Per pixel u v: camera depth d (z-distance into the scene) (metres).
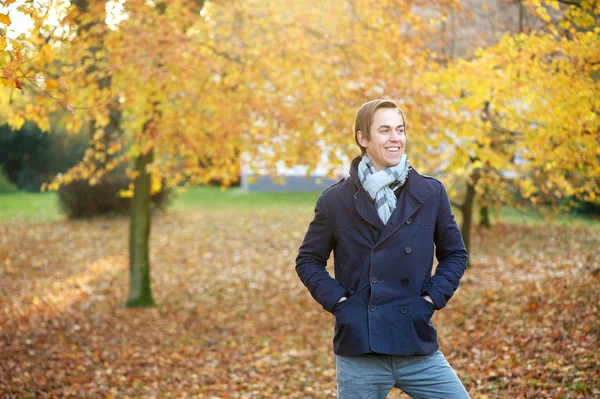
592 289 7.08
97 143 9.14
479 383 4.90
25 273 12.66
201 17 7.25
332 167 8.19
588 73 5.14
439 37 8.80
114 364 6.68
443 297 2.50
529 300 7.71
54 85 3.39
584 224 16.31
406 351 2.43
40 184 26.86
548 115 5.66
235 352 7.35
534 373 4.82
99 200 18.64
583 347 5.11
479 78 6.34
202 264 13.84
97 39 7.07
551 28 5.32
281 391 5.54
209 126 7.99
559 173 6.92
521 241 14.76
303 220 18.27
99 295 10.95
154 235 16.80
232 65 7.91
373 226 2.52
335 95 7.54
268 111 7.61
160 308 10.02
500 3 8.72
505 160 8.42
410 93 7.23
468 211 11.84
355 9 8.05
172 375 6.25
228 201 23.53
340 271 2.60
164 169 9.32
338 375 2.55
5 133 25.36
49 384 5.47
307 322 8.90
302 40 8.02
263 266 13.57
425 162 9.55
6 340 7.16
